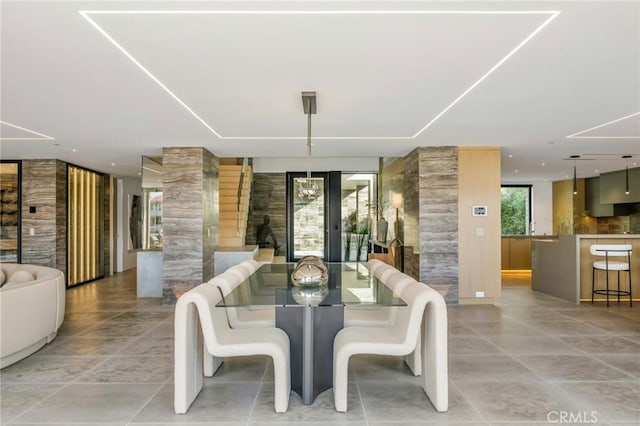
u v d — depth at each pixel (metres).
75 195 8.41
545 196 11.73
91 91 3.55
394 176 8.70
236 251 6.98
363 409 2.93
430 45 2.67
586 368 3.70
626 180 8.88
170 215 6.25
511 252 10.39
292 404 3.04
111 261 9.88
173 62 2.93
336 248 10.63
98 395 3.16
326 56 2.84
